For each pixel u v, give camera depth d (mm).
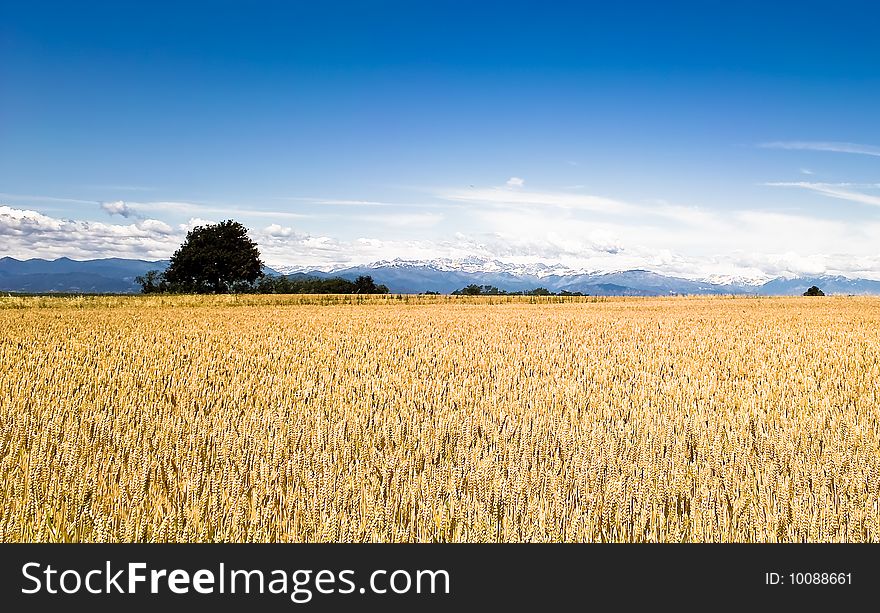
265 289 99562
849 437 8586
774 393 12258
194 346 20016
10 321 29062
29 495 6340
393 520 6172
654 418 9867
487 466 7023
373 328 27328
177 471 7426
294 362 16547
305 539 5910
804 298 70500
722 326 28938
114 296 54750
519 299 66812
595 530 6070
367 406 10609
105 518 5992
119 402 10992
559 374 15031
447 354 18375
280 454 7770
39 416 9625
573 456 7855
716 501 6586
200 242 92312
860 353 19078
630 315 37312
